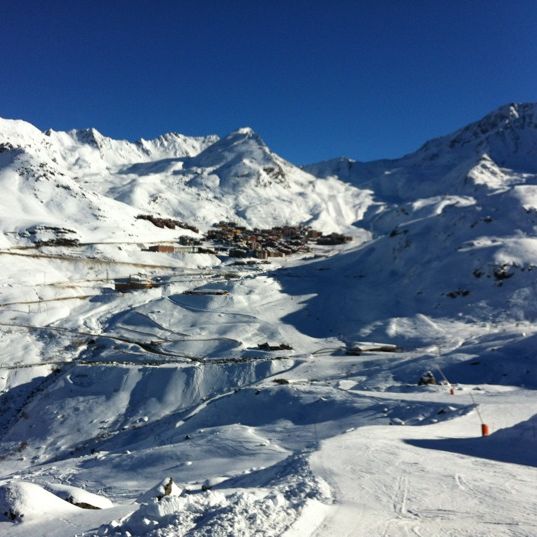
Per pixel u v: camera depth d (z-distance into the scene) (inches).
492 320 3208.7
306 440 1321.4
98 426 2325.3
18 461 2146.9
